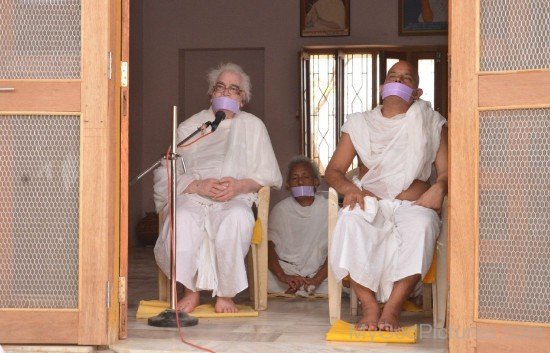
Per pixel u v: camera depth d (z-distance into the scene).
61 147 3.59
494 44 3.36
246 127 4.86
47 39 3.59
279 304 5.07
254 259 4.77
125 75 3.70
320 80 9.76
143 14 10.56
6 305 3.58
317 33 10.24
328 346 3.61
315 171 5.72
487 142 3.36
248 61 10.67
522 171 3.33
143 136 10.59
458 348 3.38
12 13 3.60
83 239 3.54
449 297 3.39
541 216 3.31
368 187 4.37
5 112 3.58
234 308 4.56
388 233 4.06
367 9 10.16
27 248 3.59
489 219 3.37
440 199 4.14
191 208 4.59
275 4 10.35
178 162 4.85
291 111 10.32
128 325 4.15
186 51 10.73
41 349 3.53
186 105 10.79
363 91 9.71
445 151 4.35
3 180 3.60
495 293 3.36
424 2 10.00
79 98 3.55
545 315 3.30
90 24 3.55
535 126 3.31
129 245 9.95
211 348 3.56
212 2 10.46
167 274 4.61
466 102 3.37
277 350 3.53
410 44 10.05
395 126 4.32
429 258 3.97
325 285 5.40
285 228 5.60
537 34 3.31
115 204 3.66
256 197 4.79
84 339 3.54
